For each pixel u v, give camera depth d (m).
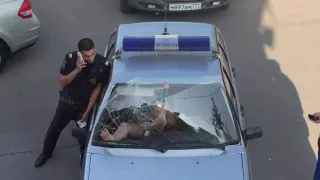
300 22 8.49
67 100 5.24
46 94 6.97
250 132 4.78
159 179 4.36
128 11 8.79
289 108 6.67
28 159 5.95
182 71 4.91
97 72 5.01
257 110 6.64
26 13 7.20
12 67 7.50
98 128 4.78
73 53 5.05
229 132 4.69
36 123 6.47
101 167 4.48
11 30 7.12
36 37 7.50
